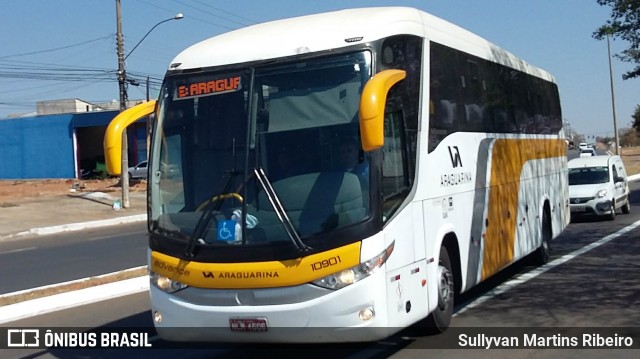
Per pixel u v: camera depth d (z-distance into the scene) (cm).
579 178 2298
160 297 688
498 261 1034
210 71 714
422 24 815
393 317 668
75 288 1304
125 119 708
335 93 667
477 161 966
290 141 665
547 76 1460
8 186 4866
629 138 12525
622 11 1274
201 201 682
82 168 5891
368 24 705
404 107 736
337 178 646
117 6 3291
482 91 1014
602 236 1802
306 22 743
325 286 629
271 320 638
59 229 2784
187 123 708
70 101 7281
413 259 725
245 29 792
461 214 889
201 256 661
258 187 659
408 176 730
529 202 1235
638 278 1177
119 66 3288
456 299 1060
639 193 3588
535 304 1007
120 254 1920
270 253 637
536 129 1323
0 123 6031
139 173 5200
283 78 686
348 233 632
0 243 2467
